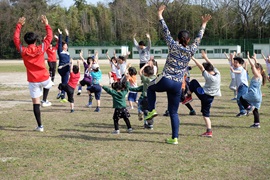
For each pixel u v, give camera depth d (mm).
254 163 5582
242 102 8453
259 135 7484
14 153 6180
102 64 44844
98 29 81062
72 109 10570
